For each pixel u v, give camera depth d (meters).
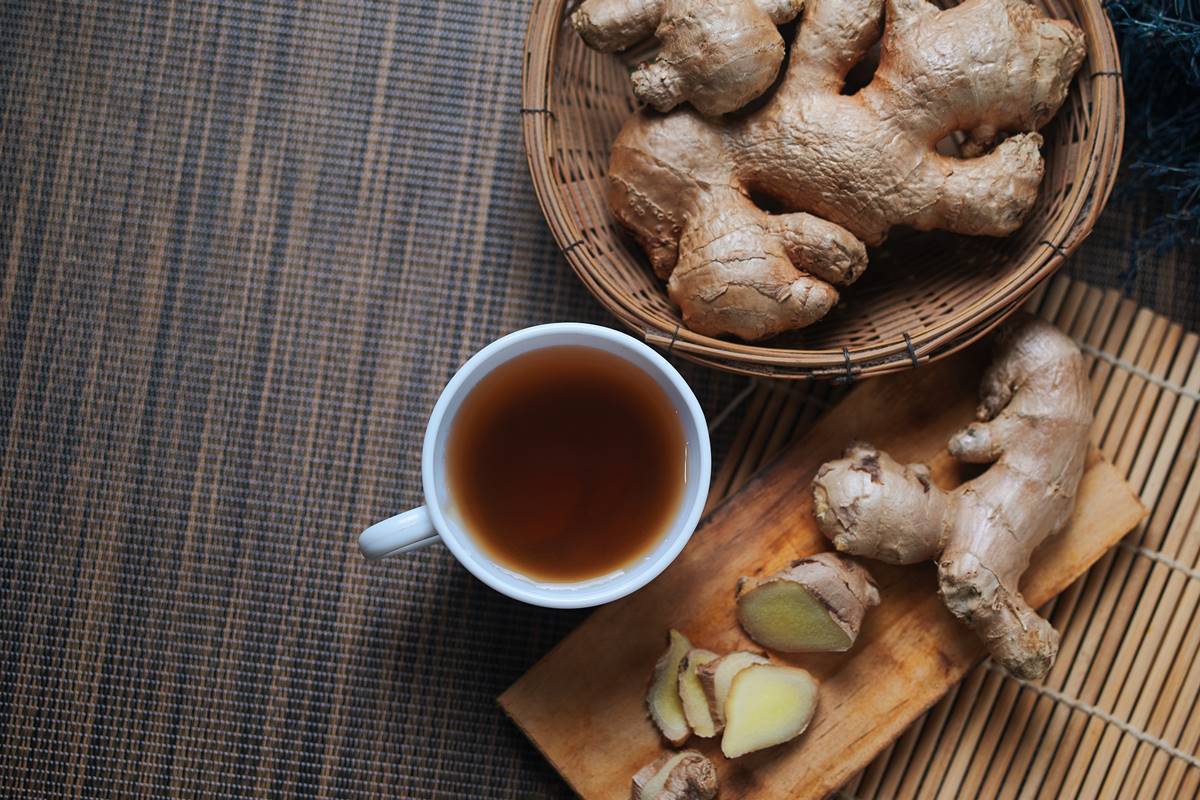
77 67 0.88
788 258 0.81
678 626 0.84
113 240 0.88
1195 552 0.86
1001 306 0.80
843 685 0.84
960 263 0.84
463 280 0.87
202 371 0.87
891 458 0.84
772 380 0.87
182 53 0.88
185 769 0.86
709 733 0.83
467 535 0.81
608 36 0.81
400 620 0.86
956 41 0.80
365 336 0.87
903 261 0.85
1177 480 0.86
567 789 0.86
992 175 0.80
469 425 0.81
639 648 0.84
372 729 0.86
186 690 0.86
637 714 0.84
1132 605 0.86
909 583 0.84
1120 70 0.81
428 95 0.88
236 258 0.87
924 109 0.80
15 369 0.87
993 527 0.82
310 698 0.86
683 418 0.80
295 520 0.87
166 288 0.87
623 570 0.81
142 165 0.88
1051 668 0.85
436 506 0.78
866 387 0.85
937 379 0.85
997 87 0.80
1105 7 0.83
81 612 0.87
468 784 0.86
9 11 0.88
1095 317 0.86
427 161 0.88
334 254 0.87
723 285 0.81
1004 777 0.85
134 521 0.87
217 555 0.87
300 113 0.88
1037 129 0.82
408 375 0.87
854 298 0.84
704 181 0.81
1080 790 0.85
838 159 0.81
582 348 0.80
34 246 0.87
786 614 0.83
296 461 0.87
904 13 0.81
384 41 0.88
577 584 0.81
